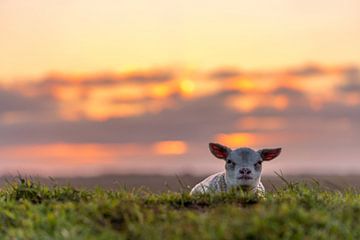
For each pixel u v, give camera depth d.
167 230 10.91
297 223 10.95
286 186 13.75
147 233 10.84
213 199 12.87
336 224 11.03
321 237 10.70
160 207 12.08
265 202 12.21
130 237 10.91
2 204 12.42
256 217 10.89
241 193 13.10
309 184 13.65
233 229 10.71
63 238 10.69
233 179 16.41
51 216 11.38
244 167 16.41
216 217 11.20
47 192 13.37
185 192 13.19
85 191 13.44
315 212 11.37
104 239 10.69
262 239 10.57
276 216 11.01
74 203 12.30
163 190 14.20
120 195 13.01
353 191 13.68
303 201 12.37
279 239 10.62
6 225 11.67
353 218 11.52
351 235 10.89
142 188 13.60
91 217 11.52
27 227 11.31
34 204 12.77
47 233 10.99
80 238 10.61
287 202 12.23
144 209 11.95
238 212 11.38
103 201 12.09
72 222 11.25
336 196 12.91
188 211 11.77
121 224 11.42
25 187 13.55
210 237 10.54
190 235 10.69
